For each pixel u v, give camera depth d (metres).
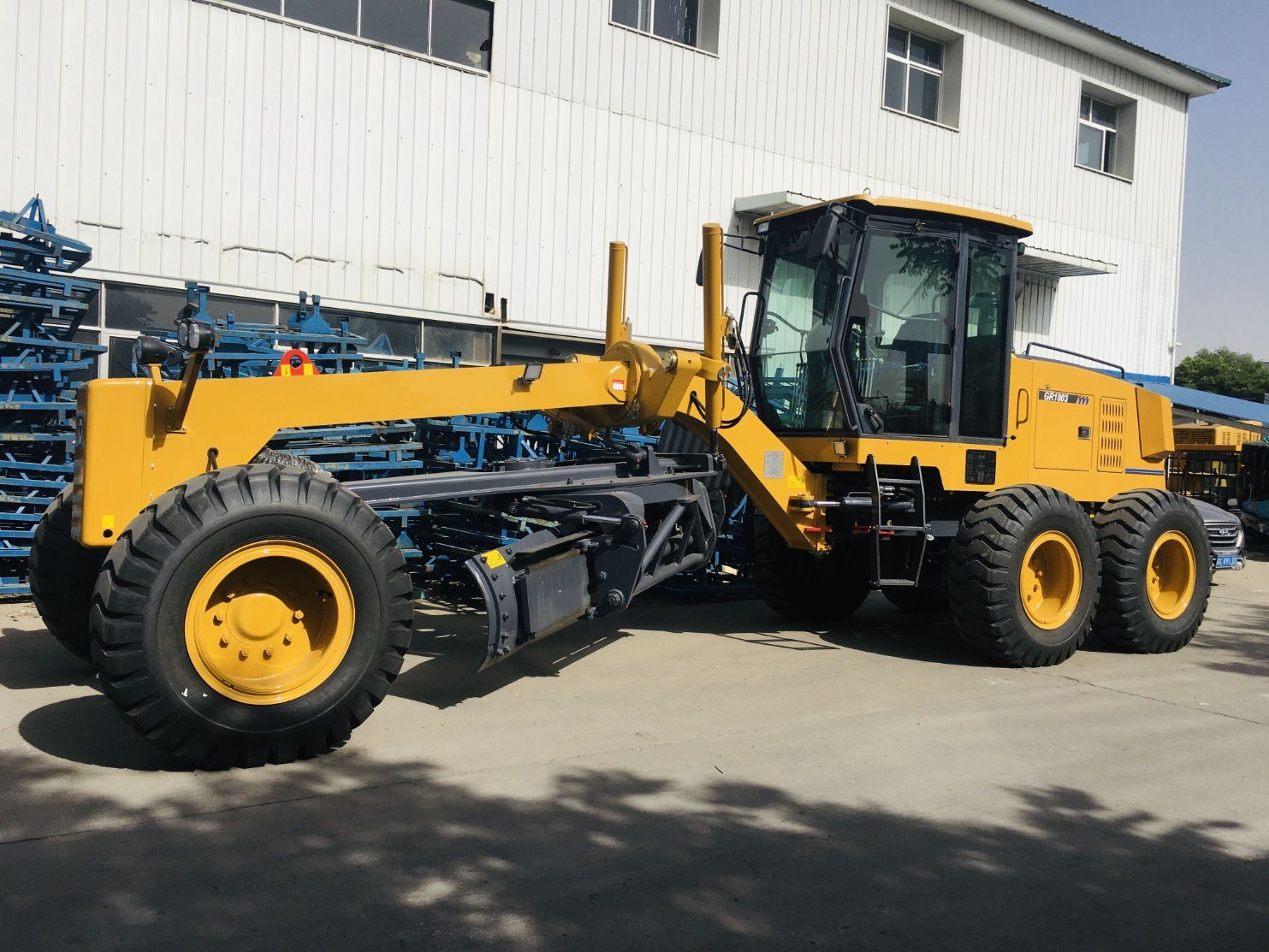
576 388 5.66
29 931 2.77
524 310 11.84
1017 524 6.26
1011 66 16.27
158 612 3.80
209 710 3.89
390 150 10.82
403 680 5.57
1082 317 17.77
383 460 7.58
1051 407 7.20
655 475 5.93
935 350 6.62
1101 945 2.93
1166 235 18.80
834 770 4.34
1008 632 6.27
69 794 3.75
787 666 6.24
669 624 7.56
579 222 12.18
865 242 6.44
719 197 13.30
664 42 12.67
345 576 4.18
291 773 4.05
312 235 10.40
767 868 3.34
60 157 9.08
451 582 7.95
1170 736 5.02
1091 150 17.98
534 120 11.77
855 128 14.52
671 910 3.03
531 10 11.66
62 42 9.04
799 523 6.58
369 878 3.16
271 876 3.15
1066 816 3.92
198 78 9.70
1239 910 3.18
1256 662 6.97
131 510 4.23
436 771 4.14
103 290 9.31
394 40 10.84
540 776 4.12
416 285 11.06
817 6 13.99
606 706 5.20
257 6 10.01
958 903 3.15
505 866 3.29
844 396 6.32
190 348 4.04
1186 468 15.45
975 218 6.61
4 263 7.23
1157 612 7.12
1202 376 61.97
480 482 5.26
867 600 8.99
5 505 7.20
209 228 9.81
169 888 3.04
